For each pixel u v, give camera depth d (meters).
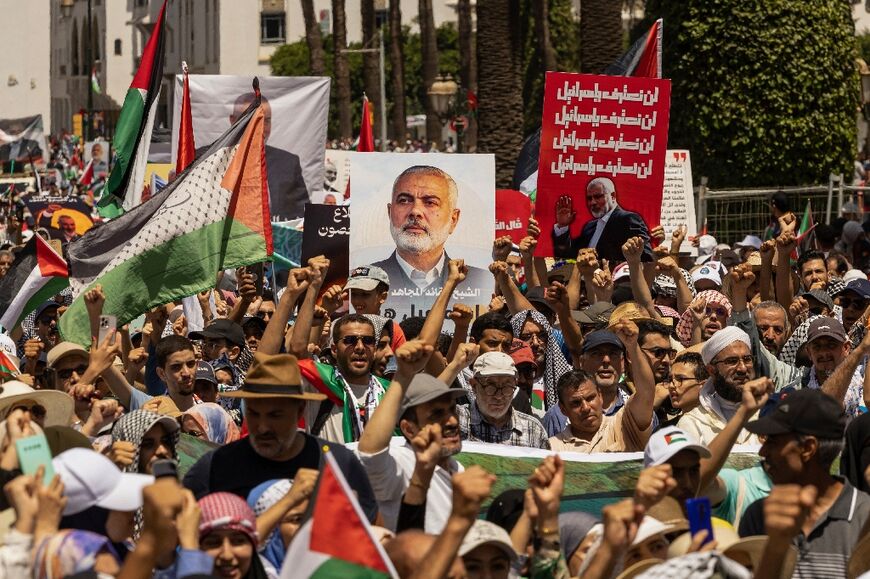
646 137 19.28
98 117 118.62
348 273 19.33
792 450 9.77
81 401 12.93
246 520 8.85
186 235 16.44
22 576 7.68
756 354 15.20
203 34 138.75
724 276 20.94
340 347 13.48
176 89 24.92
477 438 13.73
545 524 8.86
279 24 135.12
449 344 16.36
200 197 16.52
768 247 18.66
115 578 7.61
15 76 178.12
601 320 17.61
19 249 24.94
